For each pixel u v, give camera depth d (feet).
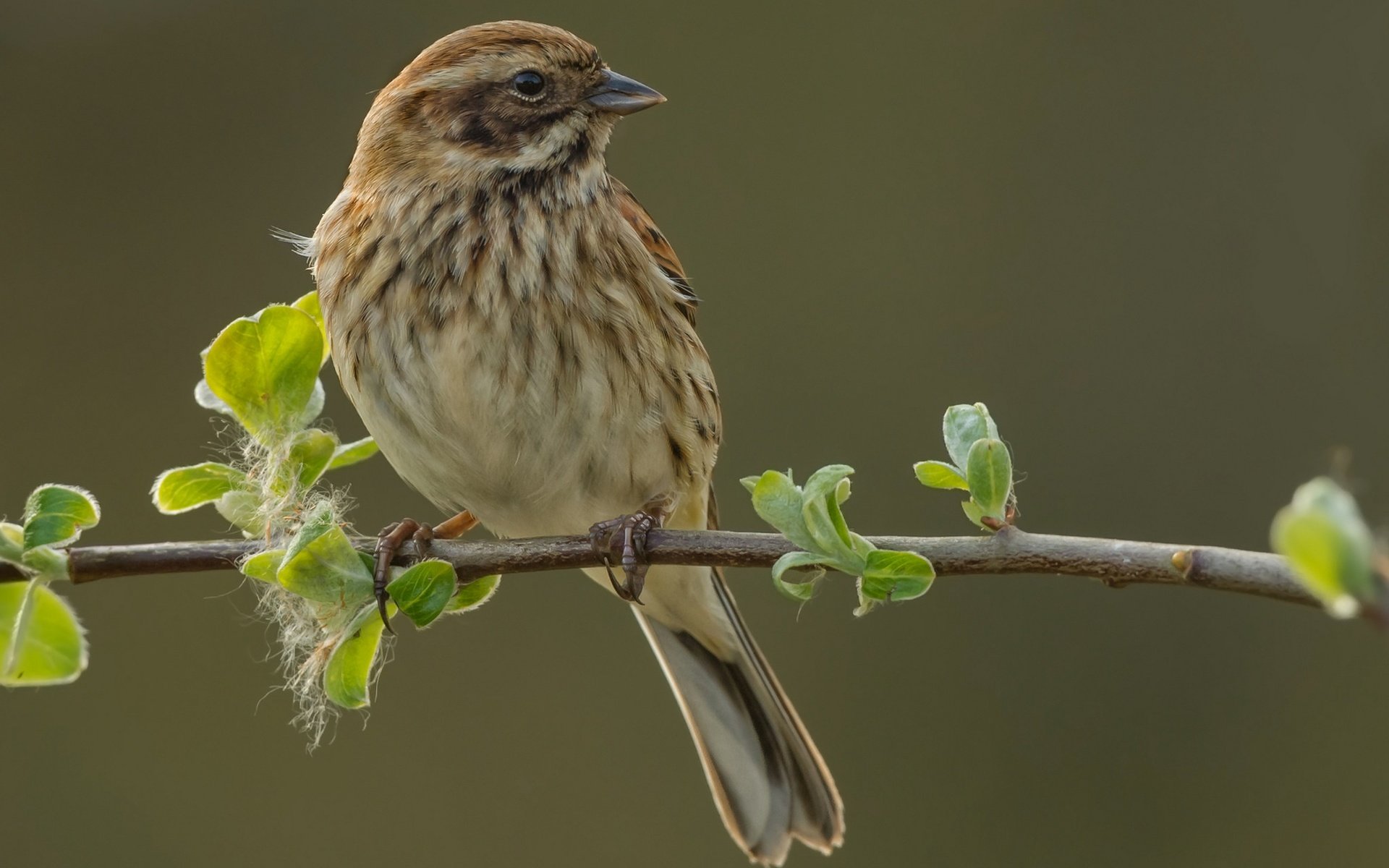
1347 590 10.38
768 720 25.32
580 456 23.29
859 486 40.29
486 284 22.75
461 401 22.72
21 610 17.28
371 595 17.46
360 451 19.30
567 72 24.02
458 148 23.56
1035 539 16.43
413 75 23.93
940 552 16.60
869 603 16.19
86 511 17.53
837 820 24.63
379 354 22.94
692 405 24.03
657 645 26.05
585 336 22.85
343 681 17.40
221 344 18.63
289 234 25.25
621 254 23.35
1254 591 15.31
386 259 23.03
